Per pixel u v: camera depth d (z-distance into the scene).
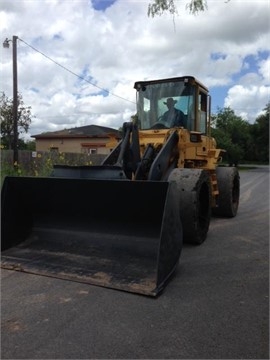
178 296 3.89
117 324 3.27
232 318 3.40
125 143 5.92
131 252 4.73
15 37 17.27
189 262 5.05
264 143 52.91
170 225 4.28
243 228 7.42
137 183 4.53
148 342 2.98
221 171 8.68
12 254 5.05
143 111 7.19
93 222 5.08
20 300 3.75
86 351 2.84
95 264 4.60
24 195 5.33
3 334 3.09
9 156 13.90
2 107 26.73
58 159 14.26
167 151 6.00
